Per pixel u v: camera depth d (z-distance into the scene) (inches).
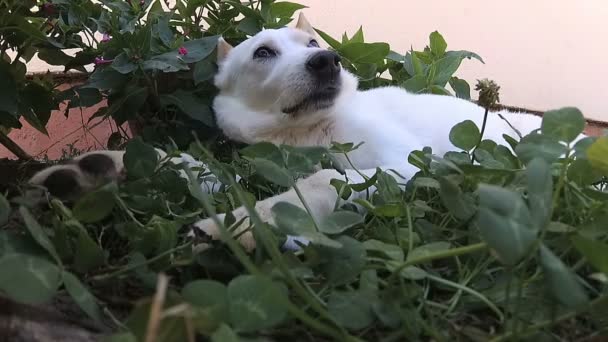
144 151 46.8
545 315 30.9
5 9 59.7
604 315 29.5
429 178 45.8
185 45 79.5
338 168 49.7
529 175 29.5
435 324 31.6
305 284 31.5
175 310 20.5
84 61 79.7
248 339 25.6
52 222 37.8
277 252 28.3
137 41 73.0
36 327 28.6
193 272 37.4
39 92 67.9
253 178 54.8
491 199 26.3
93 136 94.7
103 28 78.0
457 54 101.0
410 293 32.5
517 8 150.6
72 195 47.7
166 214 45.6
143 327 22.6
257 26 93.0
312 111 70.5
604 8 157.5
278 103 72.6
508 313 30.8
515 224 25.4
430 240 41.7
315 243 33.9
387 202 46.2
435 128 76.1
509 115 86.3
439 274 36.4
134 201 44.2
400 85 97.9
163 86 84.5
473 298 34.0
